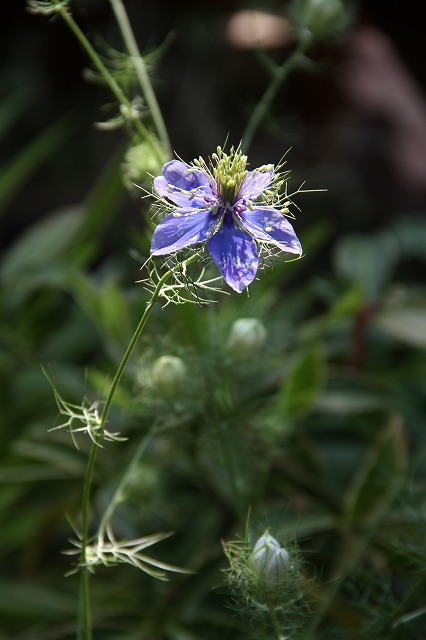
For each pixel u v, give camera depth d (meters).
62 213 0.65
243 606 0.43
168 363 0.47
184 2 0.87
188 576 0.49
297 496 0.52
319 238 0.58
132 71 0.48
